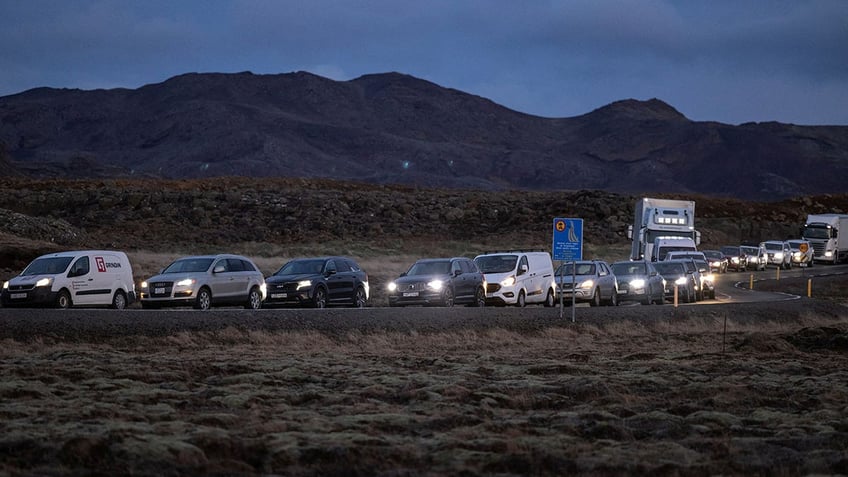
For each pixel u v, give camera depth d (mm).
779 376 24172
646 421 17844
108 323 30859
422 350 29781
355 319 34031
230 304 39781
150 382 21438
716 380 22938
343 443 15133
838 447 15742
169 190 136250
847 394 21016
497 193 151500
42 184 139875
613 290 48969
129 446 14367
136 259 72062
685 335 36125
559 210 129375
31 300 37625
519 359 27234
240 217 124750
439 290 40812
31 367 22641
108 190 131625
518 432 16562
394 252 103438
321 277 41750
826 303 51625
